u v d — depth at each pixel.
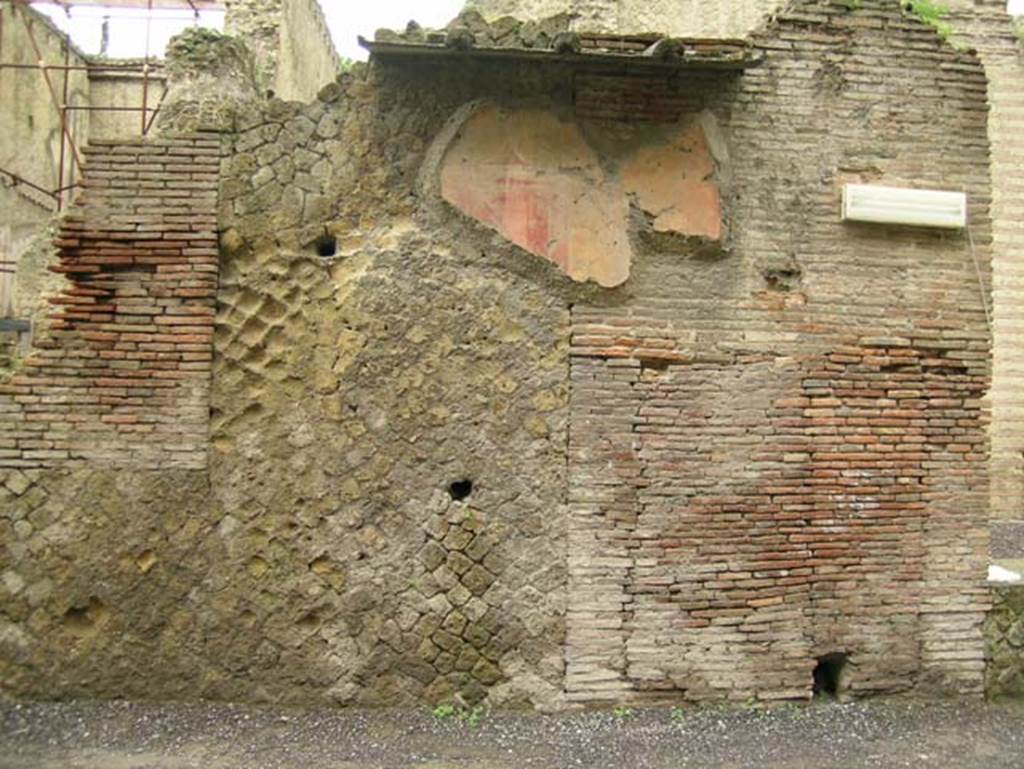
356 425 5.88
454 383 5.92
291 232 5.92
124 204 5.87
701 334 6.06
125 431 5.79
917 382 6.26
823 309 6.18
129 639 5.73
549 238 5.98
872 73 6.31
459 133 5.98
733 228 6.12
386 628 5.84
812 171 6.22
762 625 6.01
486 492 5.90
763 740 5.51
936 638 6.21
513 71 5.98
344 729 5.52
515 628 5.88
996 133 12.02
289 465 5.84
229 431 5.84
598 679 5.88
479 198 5.97
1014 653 6.32
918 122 6.34
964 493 6.28
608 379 5.97
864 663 6.12
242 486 5.82
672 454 5.99
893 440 6.21
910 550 6.20
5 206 12.48
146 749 5.17
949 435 6.28
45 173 13.62
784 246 6.17
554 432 5.93
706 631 5.97
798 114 6.22
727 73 6.09
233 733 5.41
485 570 5.89
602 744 5.41
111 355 5.80
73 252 5.82
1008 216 12.02
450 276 5.95
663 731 5.60
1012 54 12.05
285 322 5.90
